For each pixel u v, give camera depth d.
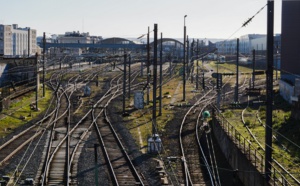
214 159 27.56
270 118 20.88
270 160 20.91
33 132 39.19
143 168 27.59
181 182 24.81
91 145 34.19
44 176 25.14
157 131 38.41
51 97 63.34
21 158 30.16
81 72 96.94
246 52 170.25
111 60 109.81
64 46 107.19
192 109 51.75
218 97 45.81
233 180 25.38
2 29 144.25
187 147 33.09
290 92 49.75
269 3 20.16
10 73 68.38
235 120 40.22
